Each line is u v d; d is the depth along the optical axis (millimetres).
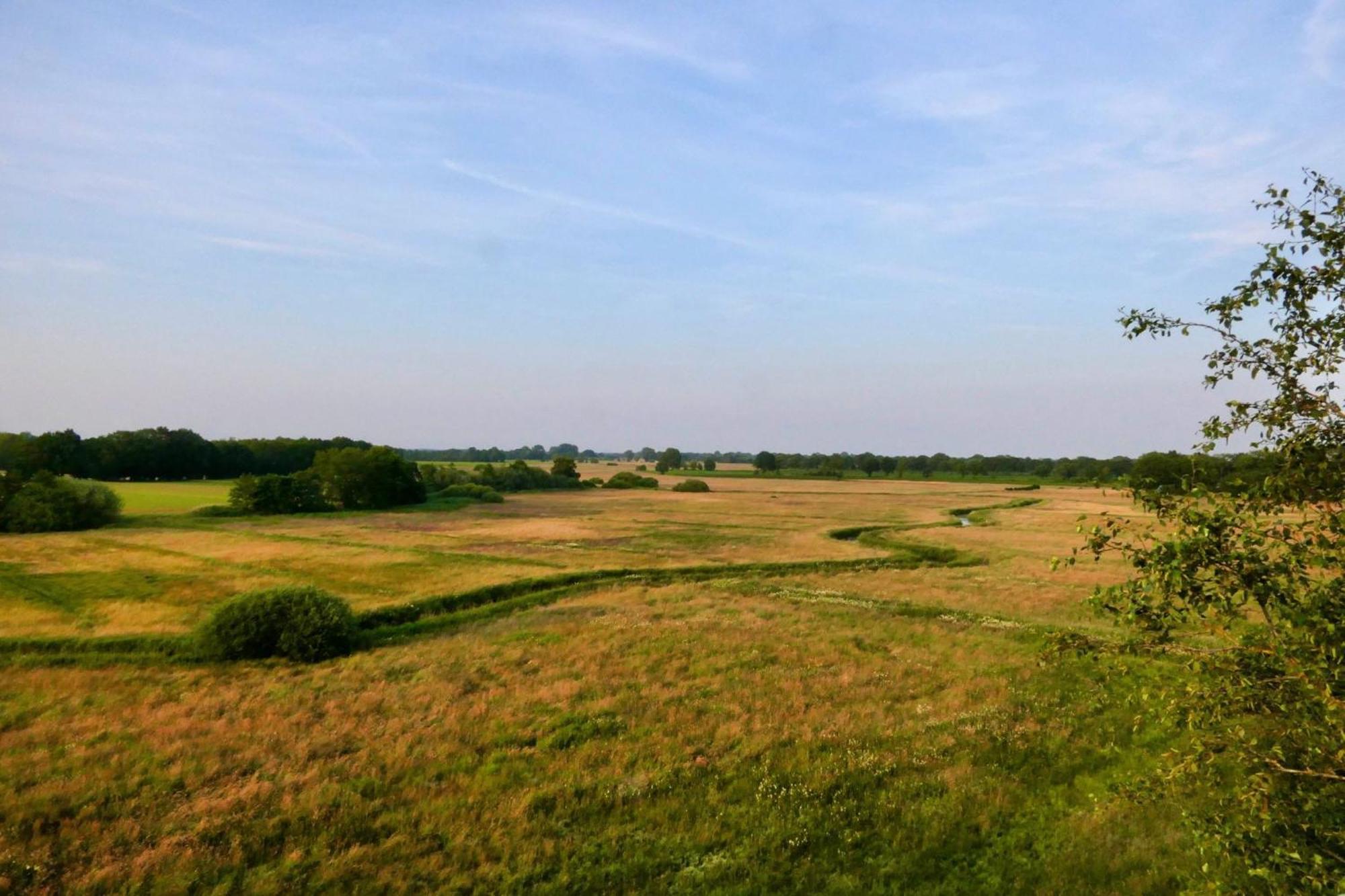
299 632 26734
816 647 26984
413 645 28922
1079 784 15031
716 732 18562
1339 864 6828
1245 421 7258
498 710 20312
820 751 17328
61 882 12156
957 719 19016
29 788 15492
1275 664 6816
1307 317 6766
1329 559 6090
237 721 19625
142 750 17547
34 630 30141
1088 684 21625
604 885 12109
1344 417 6551
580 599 38094
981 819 13781
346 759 17031
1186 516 6711
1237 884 9367
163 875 12289
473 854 12984
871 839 13336
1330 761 6836
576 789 15445
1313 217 6586
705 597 38031
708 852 13125
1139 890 11062
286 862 12742
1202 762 7672
